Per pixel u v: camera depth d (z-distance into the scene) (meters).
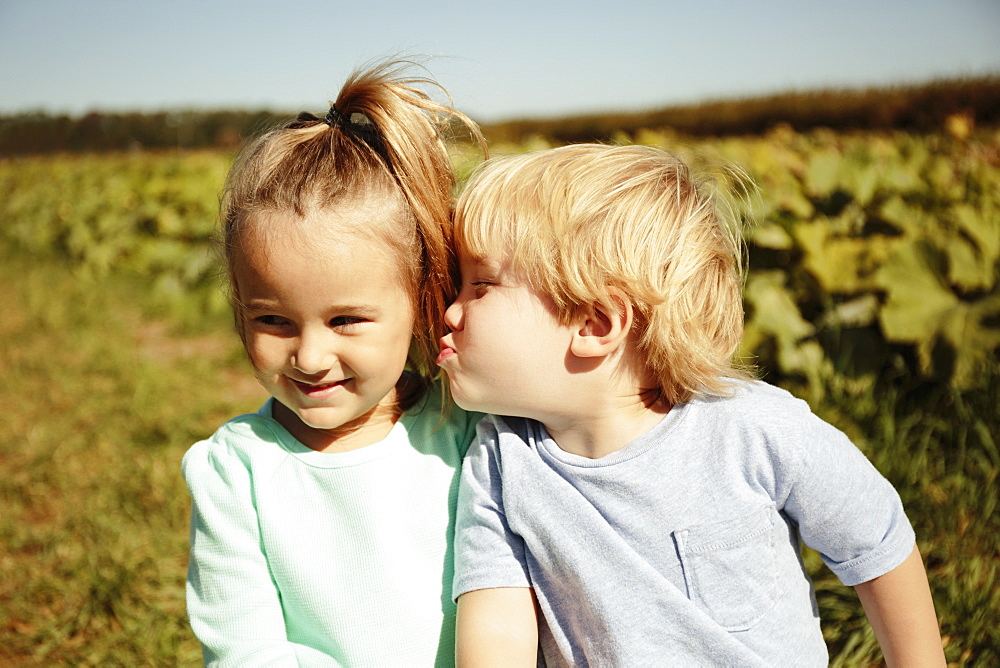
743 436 1.19
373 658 1.23
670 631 1.16
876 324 3.30
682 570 1.17
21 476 3.44
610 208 1.19
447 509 1.32
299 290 1.11
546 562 1.21
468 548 1.25
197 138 33.59
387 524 1.25
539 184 1.21
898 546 1.23
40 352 5.86
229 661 1.21
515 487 1.24
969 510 2.44
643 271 1.17
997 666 1.88
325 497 1.25
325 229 1.10
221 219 1.25
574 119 32.91
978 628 1.96
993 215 3.52
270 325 1.16
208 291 7.05
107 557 2.64
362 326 1.15
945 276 3.16
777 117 26.11
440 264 1.24
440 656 1.26
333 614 1.23
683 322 1.21
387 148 1.20
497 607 1.21
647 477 1.18
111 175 13.41
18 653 2.29
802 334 3.28
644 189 1.22
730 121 27.58
